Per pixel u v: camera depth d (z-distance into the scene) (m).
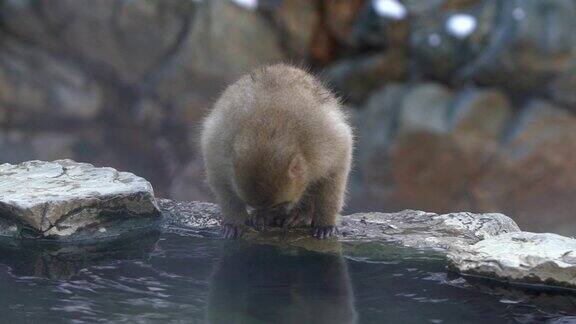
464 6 19.52
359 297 5.87
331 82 20.06
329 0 20.45
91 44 20.05
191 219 7.89
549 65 18.28
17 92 19.75
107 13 19.92
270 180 6.69
